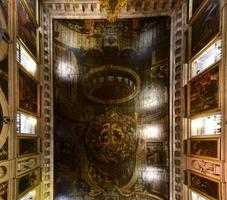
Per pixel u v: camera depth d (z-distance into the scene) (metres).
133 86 19.09
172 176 17.50
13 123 11.32
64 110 18.73
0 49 10.27
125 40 19.20
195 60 14.88
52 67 18.44
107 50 19.27
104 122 19.19
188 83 15.25
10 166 10.95
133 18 18.88
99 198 18.92
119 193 18.91
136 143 18.95
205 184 12.56
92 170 19.00
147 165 18.62
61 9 18.36
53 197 18.28
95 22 19.05
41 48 17.27
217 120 11.89
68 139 18.78
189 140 14.90
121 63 19.25
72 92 18.94
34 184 14.84
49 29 18.47
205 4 13.23
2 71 10.49
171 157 17.67
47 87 18.08
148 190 18.47
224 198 10.58
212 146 11.87
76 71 19.03
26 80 13.55
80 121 19.02
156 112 18.52
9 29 11.24
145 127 18.84
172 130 17.77
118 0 15.17
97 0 17.55
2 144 10.41
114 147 19.08
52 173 18.23
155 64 18.67
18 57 12.62
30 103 14.37
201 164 12.98
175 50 17.72
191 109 14.90
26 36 13.98
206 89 12.71
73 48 19.02
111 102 19.22
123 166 19.03
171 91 17.95
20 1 12.91
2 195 10.28
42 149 16.48
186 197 15.09
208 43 12.70
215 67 11.69
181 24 17.16
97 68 19.23
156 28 18.67
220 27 11.34
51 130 18.28
